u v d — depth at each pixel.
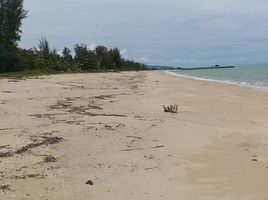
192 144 12.11
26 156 10.51
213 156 10.78
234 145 12.16
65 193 7.90
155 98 25.41
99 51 112.75
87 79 44.94
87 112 18.34
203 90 32.84
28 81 36.22
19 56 61.88
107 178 8.86
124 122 15.33
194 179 8.84
